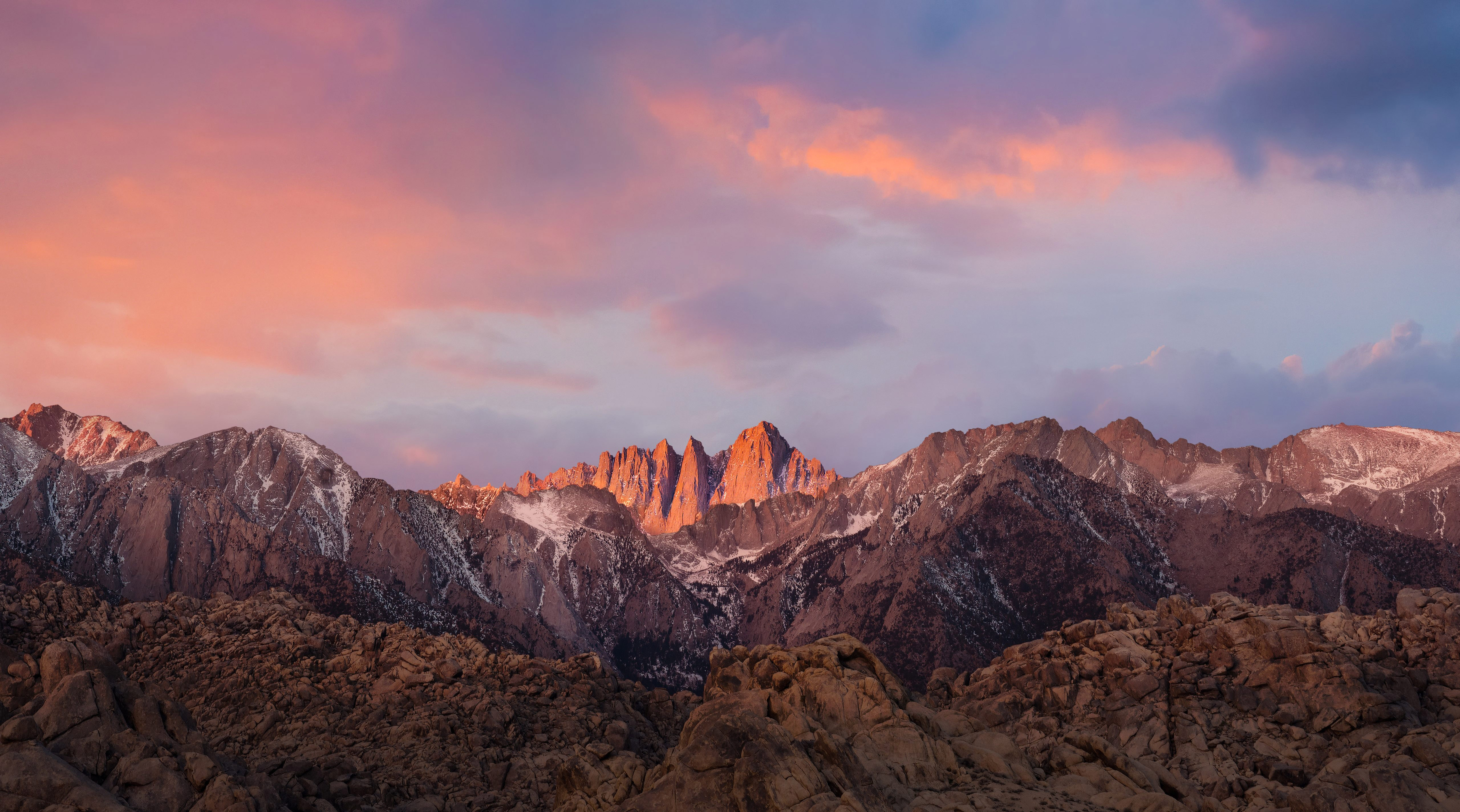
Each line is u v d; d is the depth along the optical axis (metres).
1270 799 51.09
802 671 46.12
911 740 42.06
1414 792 46.19
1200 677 63.31
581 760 42.53
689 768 35.69
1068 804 39.84
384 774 59.22
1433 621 63.25
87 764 37.12
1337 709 57.38
